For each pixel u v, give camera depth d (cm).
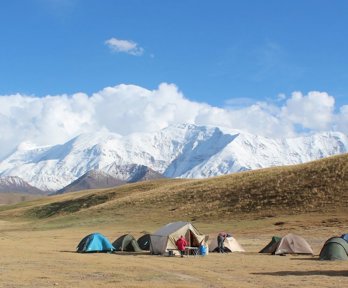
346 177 8862
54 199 19575
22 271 2805
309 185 9025
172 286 2273
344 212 7431
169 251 4119
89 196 15450
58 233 8050
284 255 4141
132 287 2242
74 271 2859
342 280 2528
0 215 15788
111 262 3419
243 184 10300
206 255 4169
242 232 6794
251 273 2827
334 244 3688
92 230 8525
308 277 2652
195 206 9656
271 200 8831
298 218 7444
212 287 2255
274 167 12094
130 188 15350
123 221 9444
